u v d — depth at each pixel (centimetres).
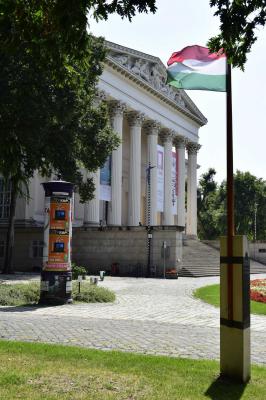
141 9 673
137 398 659
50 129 3141
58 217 1931
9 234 4047
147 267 4381
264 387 750
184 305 2012
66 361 863
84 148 3781
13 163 999
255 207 9519
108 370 809
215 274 4728
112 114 5834
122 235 4553
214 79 992
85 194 4094
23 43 805
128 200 6244
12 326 1299
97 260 4634
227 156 850
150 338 1189
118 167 5712
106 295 2112
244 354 783
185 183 8256
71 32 677
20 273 4166
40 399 638
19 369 788
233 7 740
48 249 1922
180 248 4506
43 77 2127
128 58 6112
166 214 6800
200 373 816
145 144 7175
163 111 6900
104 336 1193
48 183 1936
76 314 1630
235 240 810
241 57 805
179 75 1009
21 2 705
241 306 790
